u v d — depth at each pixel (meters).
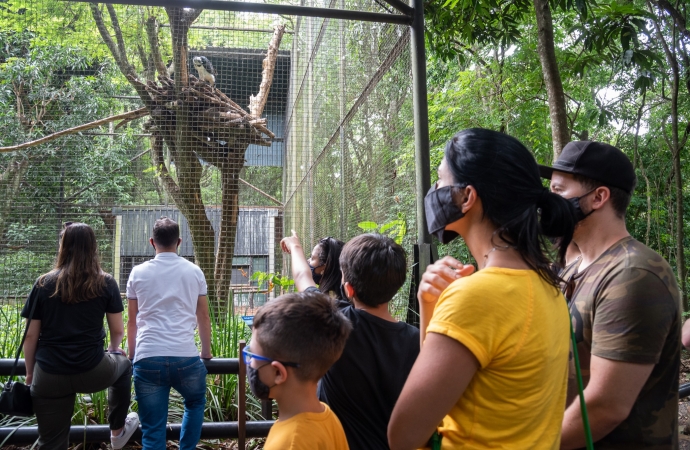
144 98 7.12
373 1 4.03
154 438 3.00
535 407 1.13
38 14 7.82
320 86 6.91
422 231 2.96
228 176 7.08
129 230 7.40
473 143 1.23
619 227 1.62
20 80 8.09
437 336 1.13
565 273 1.83
